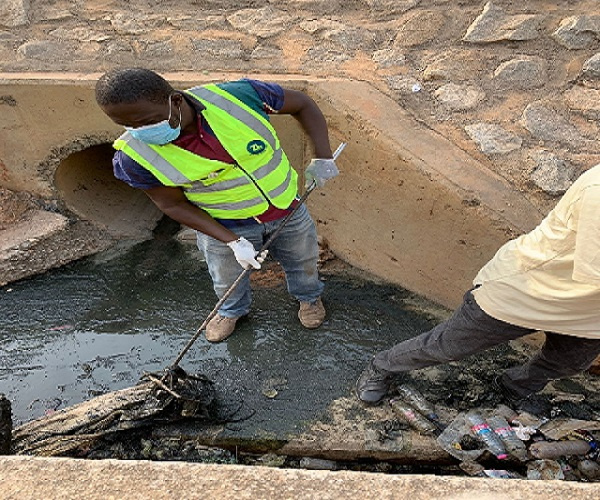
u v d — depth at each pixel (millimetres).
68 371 3549
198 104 2465
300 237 3168
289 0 4727
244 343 3617
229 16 4637
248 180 2699
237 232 2938
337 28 4410
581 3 4297
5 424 2547
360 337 3629
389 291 3982
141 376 3178
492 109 3775
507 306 2396
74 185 4773
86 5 4820
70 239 4516
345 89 3803
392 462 2965
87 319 3928
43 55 4383
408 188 3582
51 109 4176
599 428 2936
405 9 4488
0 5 4738
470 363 3377
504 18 4270
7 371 3568
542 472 2760
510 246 2465
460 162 3455
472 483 1530
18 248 4234
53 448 2873
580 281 2057
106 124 4176
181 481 1549
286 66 4152
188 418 3086
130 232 4766
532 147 3541
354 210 4004
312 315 3688
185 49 4352
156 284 4199
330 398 3225
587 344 2508
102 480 1556
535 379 2920
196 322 3844
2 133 4328
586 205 1976
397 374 3203
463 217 3381
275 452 3023
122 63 4301
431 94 3863
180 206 2740
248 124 2578
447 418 3057
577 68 3945
